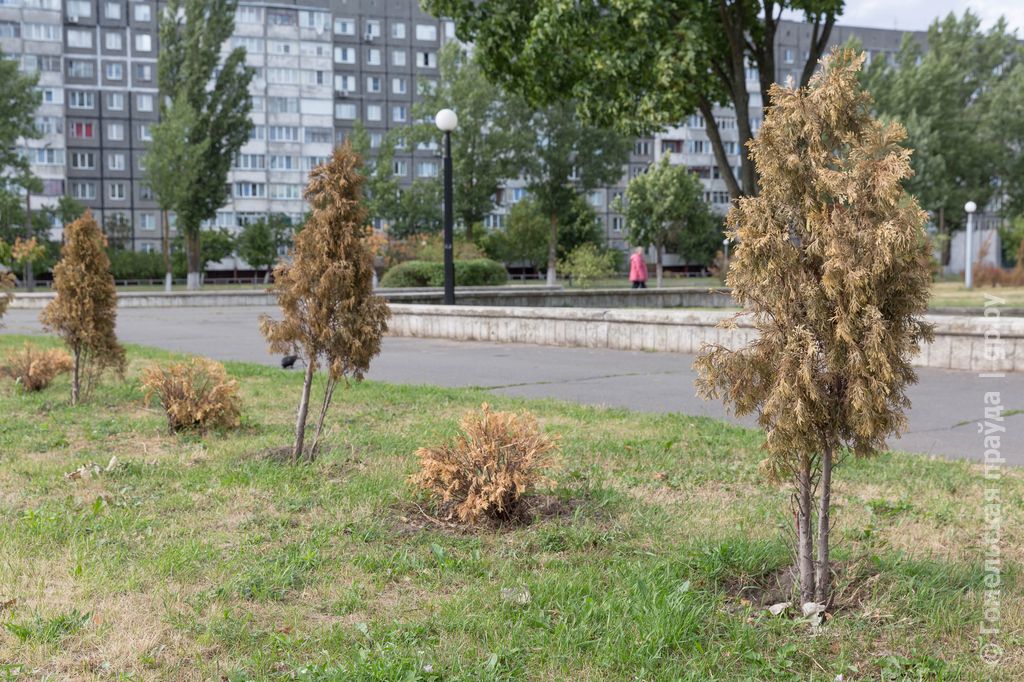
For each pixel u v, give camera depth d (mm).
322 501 5699
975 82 67812
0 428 8375
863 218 3602
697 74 17719
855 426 3654
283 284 6824
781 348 3768
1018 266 37750
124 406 9836
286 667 3443
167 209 50906
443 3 20266
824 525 3869
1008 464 6426
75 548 4711
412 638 3646
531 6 19484
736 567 4379
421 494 5680
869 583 4086
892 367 3629
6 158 52906
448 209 19984
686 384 11312
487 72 21172
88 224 10000
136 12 83750
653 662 3420
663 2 17109
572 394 10539
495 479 5184
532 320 17406
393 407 9570
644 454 6934
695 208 65875
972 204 35969
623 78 18594
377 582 4289
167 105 51875
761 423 3906
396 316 20359
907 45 68875
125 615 3881
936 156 56125
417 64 93062
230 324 24875
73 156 82688
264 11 86188
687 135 95500
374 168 66188
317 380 11820
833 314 3672
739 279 3877
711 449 7062
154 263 70625
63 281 9891
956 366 11930
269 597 4129
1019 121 61156
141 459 6977
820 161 3670
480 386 11391
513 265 85875
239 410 8414
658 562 4352
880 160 3586
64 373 12430
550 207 62375
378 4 91125
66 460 6969
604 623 3734
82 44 82125
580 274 43031
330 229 6668
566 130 60750
